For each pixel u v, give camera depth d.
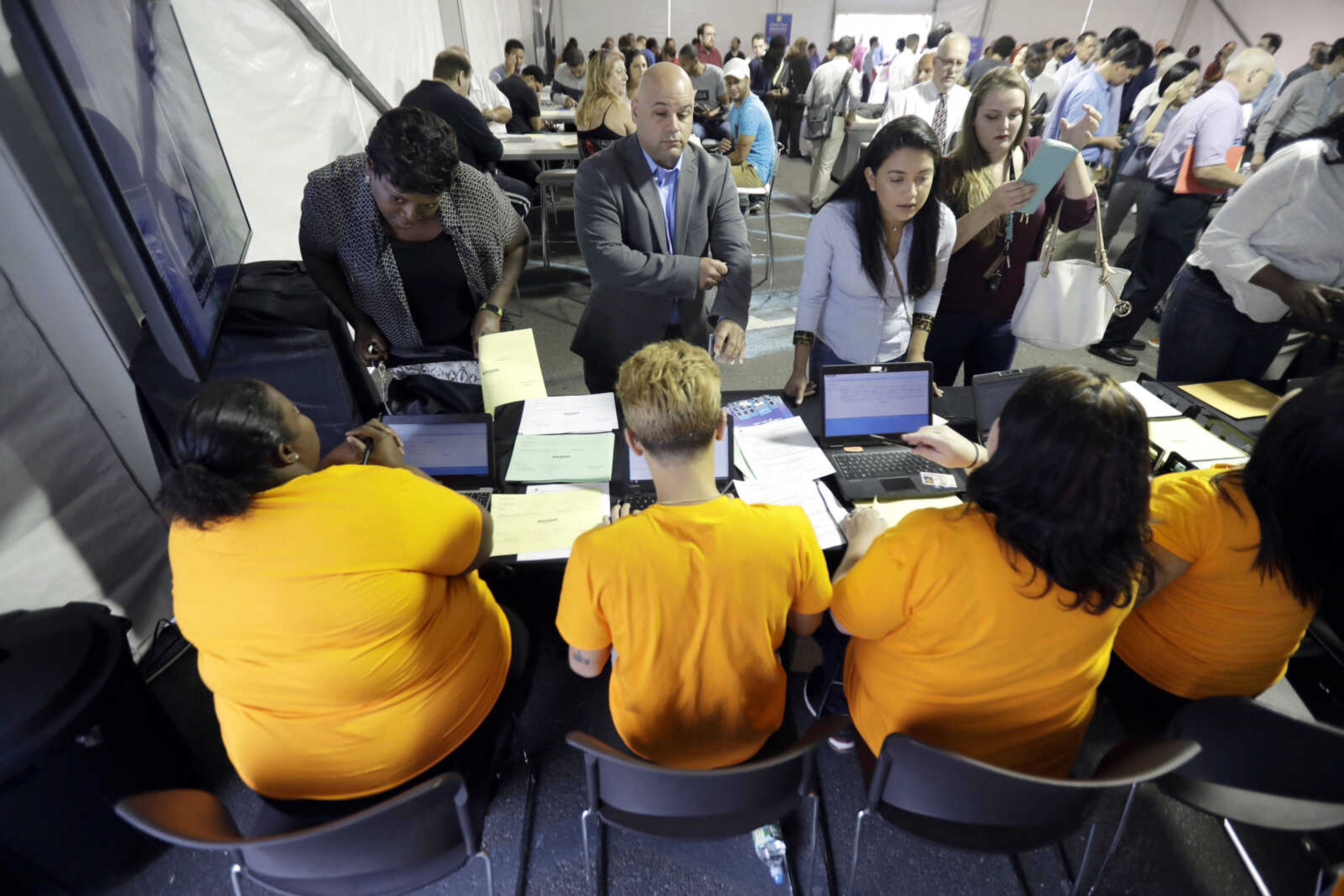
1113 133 5.05
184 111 1.73
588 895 1.35
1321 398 0.92
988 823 1.01
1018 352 3.52
